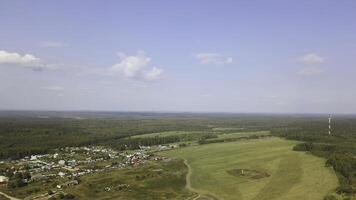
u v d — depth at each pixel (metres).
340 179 161.62
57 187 160.62
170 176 181.38
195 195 152.62
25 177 179.12
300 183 160.00
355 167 177.25
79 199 144.50
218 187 163.12
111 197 147.88
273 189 154.25
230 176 181.12
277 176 175.88
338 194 142.25
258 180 170.88
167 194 153.50
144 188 161.38
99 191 156.12
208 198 148.12
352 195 139.25
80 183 168.50
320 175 171.88
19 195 148.75
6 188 159.88
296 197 141.00
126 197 148.25
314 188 151.25
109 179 175.12
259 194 148.50
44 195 148.62
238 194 150.88
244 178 176.12
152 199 146.50
